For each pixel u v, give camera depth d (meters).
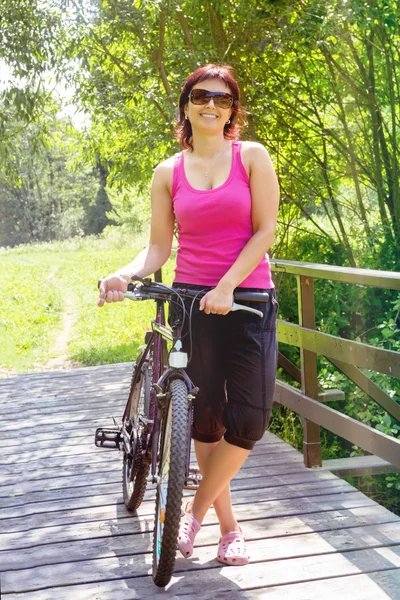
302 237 7.34
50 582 2.78
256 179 2.58
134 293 2.58
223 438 2.68
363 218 6.96
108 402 5.81
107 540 3.16
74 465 4.28
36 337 11.34
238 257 2.50
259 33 6.62
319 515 3.34
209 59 6.59
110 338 10.98
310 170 7.25
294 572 2.78
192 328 2.64
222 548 2.88
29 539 3.21
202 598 2.60
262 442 4.60
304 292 3.99
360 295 6.14
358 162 6.88
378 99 6.62
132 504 3.38
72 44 7.04
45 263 26.47
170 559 2.51
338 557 2.90
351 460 4.16
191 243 2.64
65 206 44.22
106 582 2.76
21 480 4.03
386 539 3.06
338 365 3.90
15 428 5.14
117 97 7.11
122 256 26.52
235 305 2.43
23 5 6.89
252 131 6.84
